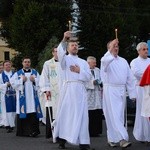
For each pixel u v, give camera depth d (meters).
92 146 10.24
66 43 9.71
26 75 12.96
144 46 10.83
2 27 35.19
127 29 31.91
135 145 10.44
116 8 31.83
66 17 30.47
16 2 30.44
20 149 9.97
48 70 11.37
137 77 10.77
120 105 9.84
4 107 14.35
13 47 32.19
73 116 9.55
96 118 12.41
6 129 14.89
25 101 12.73
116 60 9.99
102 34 30.91
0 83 14.55
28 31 29.53
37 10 29.33
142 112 9.13
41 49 29.75
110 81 9.89
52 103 11.28
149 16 41.25
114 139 9.82
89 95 12.38
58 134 9.80
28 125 12.61
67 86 9.68
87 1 31.34
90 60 12.84
